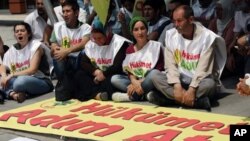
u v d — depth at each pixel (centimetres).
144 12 589
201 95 496
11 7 1595
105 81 550
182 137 420
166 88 505
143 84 522
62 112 516
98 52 559
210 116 473
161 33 582
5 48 654
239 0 599
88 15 732
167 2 636
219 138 413
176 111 495
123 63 552
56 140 450
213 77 516
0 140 457
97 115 498
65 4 596
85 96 556
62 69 569
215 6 630
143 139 421
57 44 607
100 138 432
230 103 519
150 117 480
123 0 668
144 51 541
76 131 454
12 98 589
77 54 584
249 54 558
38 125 480
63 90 559
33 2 1596
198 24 516
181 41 515
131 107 518
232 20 611
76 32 597
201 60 504
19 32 596
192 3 661
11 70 606
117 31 659
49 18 688
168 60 520
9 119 504
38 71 604
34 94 602
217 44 510
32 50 599
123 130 448
